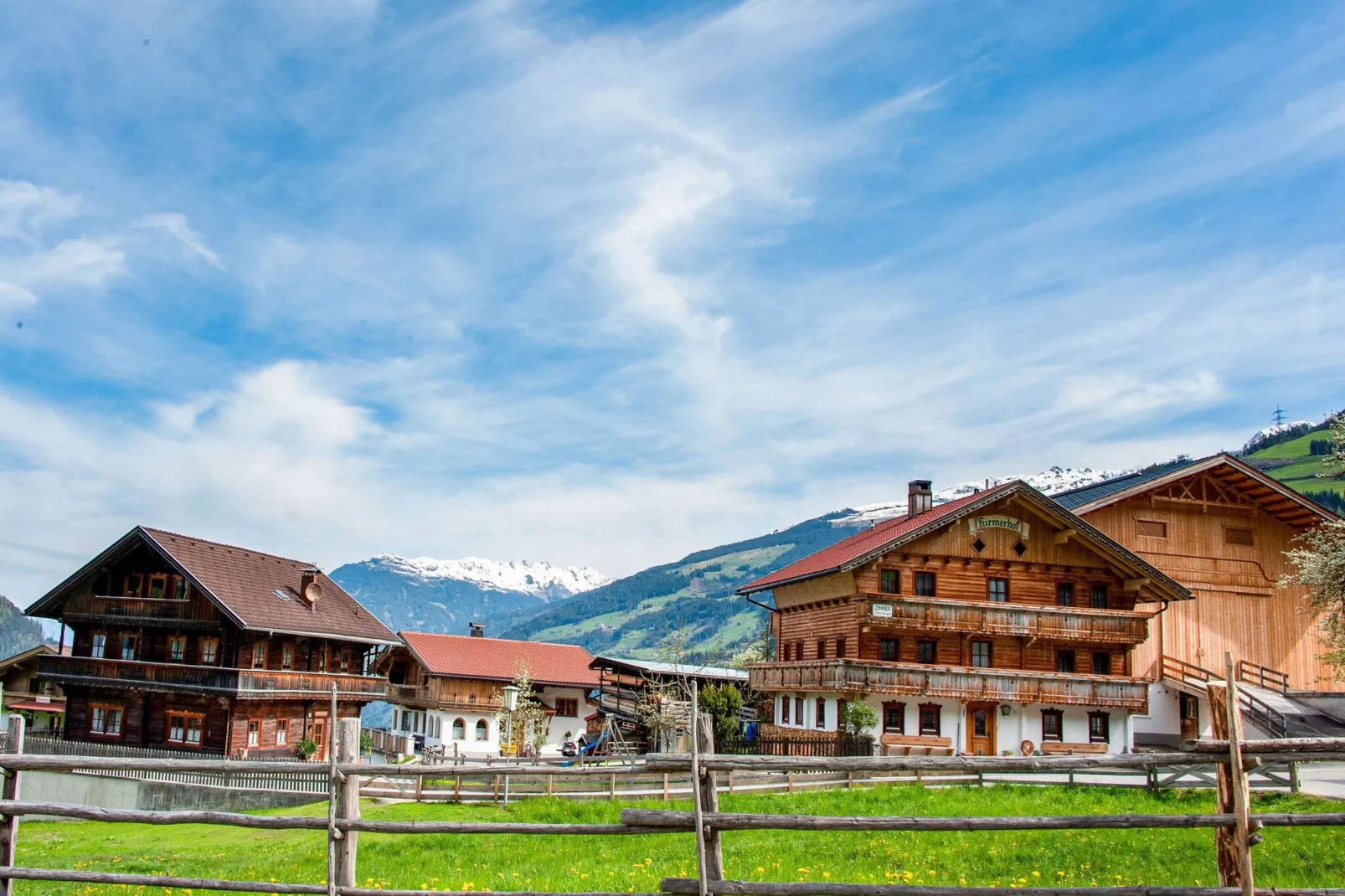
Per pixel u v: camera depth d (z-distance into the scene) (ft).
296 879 51.37
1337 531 123.03
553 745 246.47
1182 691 157.28
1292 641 164.66
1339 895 30.53
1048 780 102.01
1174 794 88.43
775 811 86.38
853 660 146.20
